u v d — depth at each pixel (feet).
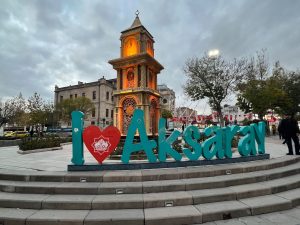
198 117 106.22
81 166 22.04
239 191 18.28
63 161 29.45
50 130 124.57
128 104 47.70
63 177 19.98
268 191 19.16
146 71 47.78
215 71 90.74
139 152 31.37
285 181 21.39
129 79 48.80
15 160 30.55
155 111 51.42
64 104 126.41
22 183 19.44
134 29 48.47
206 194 17.56
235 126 27.37
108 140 22.50
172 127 127.03
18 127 159.43
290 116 33.32
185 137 24.88
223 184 19.62
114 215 15.02
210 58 91.61
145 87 46.03
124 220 14.48
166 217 14.70
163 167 23.54
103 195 17.70
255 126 29.07
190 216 14.89
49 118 124.06
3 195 17.85
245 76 93.35
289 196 18.63
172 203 16.70
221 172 22.02
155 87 51.93
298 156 30.37
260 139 29.25
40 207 16.34
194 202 16.98
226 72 90.63
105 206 16.19
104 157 22.40
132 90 46.24
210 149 27.22
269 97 87.25
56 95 156.46
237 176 21.33
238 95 101.19
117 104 48.47
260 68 96.89
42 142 46.19
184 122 109.09
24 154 38.37
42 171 21.97
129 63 47.55
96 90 143.84
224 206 16.46
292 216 15.92
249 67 92.63
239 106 107.96
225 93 91.40
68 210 16.07
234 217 15.76
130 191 18.15
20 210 16.14
